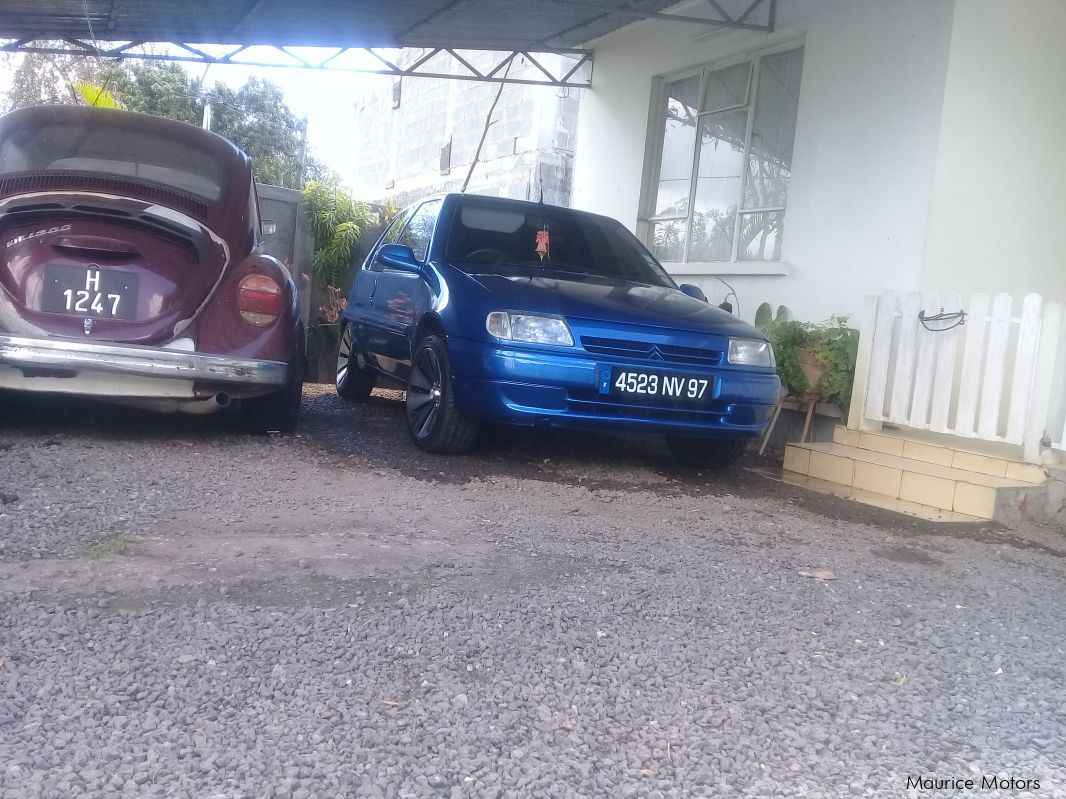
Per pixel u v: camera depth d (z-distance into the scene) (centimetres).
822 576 401
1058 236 729
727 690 281
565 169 1502
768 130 847
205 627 295
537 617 324
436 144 1862
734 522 493
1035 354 566
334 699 256
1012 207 707
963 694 292
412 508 459
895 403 647
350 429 683
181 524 399
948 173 680
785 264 795
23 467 463
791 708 273
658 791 224
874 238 719
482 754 233
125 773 214
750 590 374
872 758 249
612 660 296
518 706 261
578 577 373
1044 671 315
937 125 675
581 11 886
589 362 530
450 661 285
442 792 216
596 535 439
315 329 1020
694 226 939
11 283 502
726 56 891
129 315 513
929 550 469
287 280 563
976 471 591
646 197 1012
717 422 564
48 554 350
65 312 505
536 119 1490
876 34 724
